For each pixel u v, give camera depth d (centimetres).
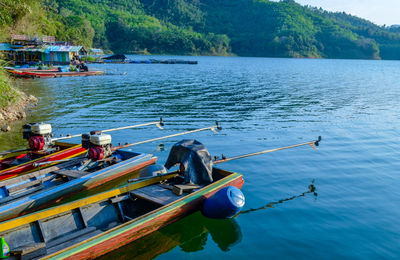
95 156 991
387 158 1278
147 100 2630
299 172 1123
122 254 667
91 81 3975
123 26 19425
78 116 1953
